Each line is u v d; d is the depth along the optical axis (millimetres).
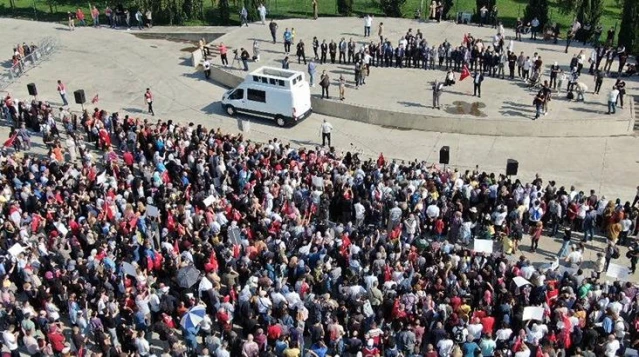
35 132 37438
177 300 22891
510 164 29344
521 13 55312
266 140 37688
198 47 51531
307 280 22844
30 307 21922
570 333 20641
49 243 25000
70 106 41531
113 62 48531
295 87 38156
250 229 26109
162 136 33281
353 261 23344
